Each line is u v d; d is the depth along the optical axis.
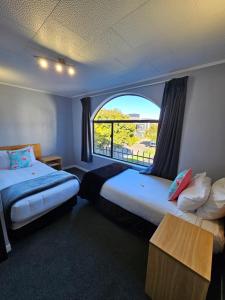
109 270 1.39
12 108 3.16
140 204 1.76
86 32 1.33
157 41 1.47
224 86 1.85
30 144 3.54
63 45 1.55
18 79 2.71
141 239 1.78
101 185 2.22
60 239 1.75
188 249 1.04
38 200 1.76
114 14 1.12
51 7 1.06
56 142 4.09
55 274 1.34
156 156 2.50
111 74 2.38
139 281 1.30
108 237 1.80
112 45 1.55
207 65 1.94
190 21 1.18
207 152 2.06
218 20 1.16
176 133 2.26
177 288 1.00
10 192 1.79
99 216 2.21
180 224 1.28
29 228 1.77
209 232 1.21
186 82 2.11
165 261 1.02
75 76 2.51
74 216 2.20
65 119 4.21
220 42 1.47
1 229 1.41
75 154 4.56
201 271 0.89
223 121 1.90
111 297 1.18
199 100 2.06
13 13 1.11
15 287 1.23
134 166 3.03
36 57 1.82
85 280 1.30
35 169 2.83
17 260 1.46
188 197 1.50
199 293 0.90
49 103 3.78
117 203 1.99
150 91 2.61
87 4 1.03
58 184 2.10
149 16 1.13
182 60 1.88
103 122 3.70
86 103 3.72
